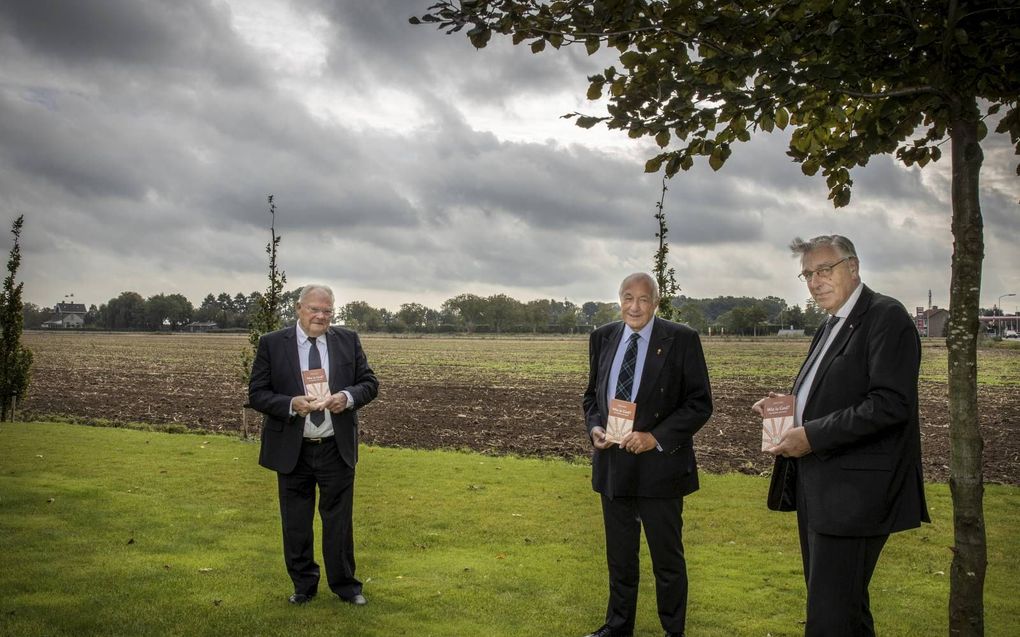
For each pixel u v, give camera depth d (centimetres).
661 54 357
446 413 2109
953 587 351
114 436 1452
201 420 1867
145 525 789
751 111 351
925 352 6550
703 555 723
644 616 558
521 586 618
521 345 9225
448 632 514
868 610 403
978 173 346
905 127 371
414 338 12912
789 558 712
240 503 897
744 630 530
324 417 555
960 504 347
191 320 19525
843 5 308
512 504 921
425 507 899
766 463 1354
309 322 559
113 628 510
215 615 536
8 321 1716
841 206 438
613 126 367
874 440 366
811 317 15662
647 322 504
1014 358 5703
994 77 344
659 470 485
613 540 502
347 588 572
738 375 3959
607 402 510
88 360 4653
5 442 1334
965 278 345
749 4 349
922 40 312
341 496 564
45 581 604
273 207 1417
